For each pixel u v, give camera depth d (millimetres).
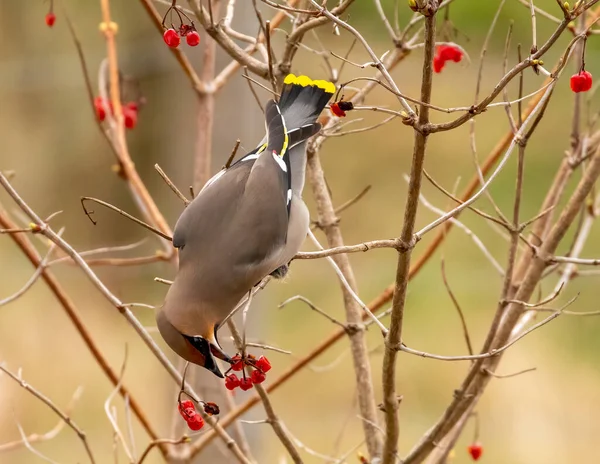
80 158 19078
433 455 7457
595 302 16141
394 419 6613
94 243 18938
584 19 7766
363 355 7637
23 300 15750
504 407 13961
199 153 8719
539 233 7852
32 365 14594
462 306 16672
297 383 14836
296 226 7098
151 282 16375
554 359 14961
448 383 14836
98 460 12805
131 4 17797
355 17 15117
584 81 6160
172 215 10227
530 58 5414
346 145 18875
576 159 7754
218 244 6656
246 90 9766
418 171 5746
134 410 8055
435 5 5367
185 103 10094
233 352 9414
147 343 6793
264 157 7078
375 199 18391
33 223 6891
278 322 16031
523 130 6676
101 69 9109
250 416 10234
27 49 19531
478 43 16922
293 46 7156
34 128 19312
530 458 13242
